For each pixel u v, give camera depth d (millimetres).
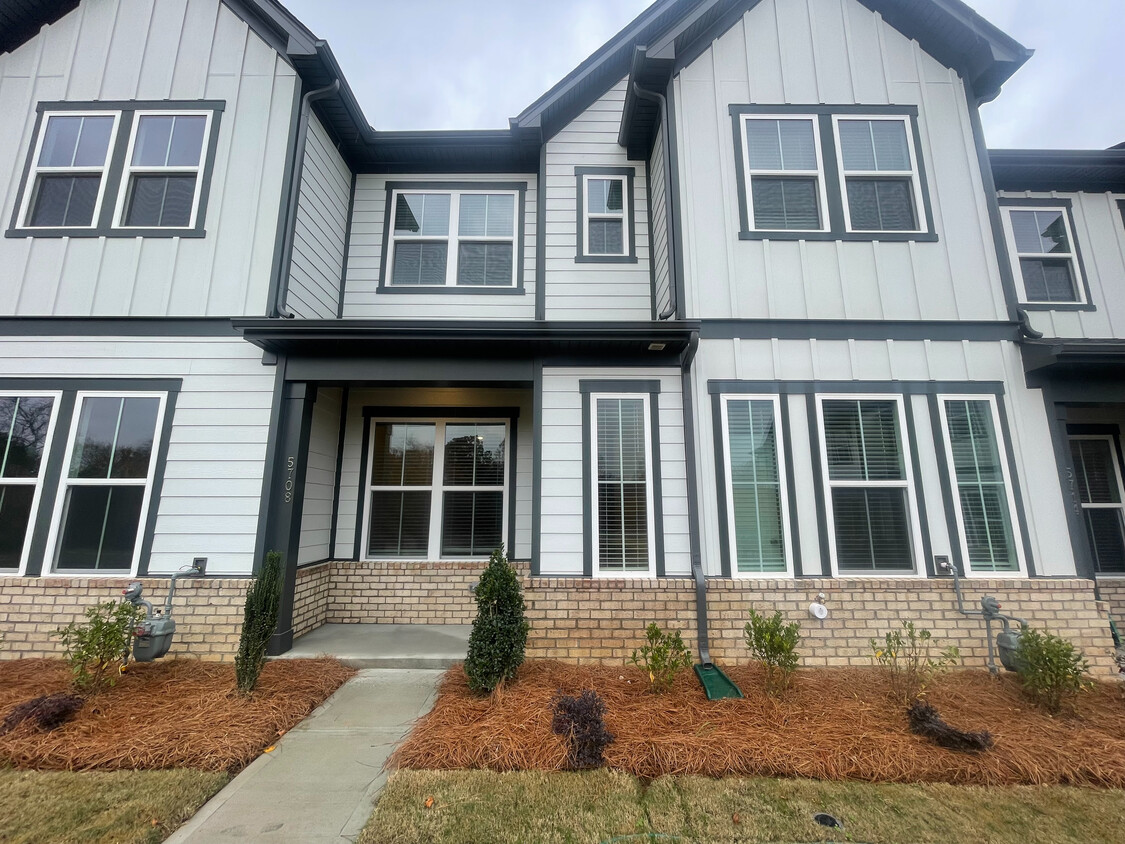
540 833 2678
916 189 5922
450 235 7406
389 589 6578
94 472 5371
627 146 7211
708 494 5266
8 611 5043
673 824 2744
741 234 5781
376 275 7238
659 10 7027
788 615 4965
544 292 6703
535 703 3961
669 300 5938
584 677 4480
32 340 5602
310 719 3980
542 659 4883
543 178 6988
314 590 6137
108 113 6082
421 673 4945
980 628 4930
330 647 5402
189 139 6023
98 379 5547
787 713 3850
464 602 6562
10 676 4461
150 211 5906
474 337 5254
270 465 5359
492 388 6484
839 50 6246
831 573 5109
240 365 5582
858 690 4273
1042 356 5266
